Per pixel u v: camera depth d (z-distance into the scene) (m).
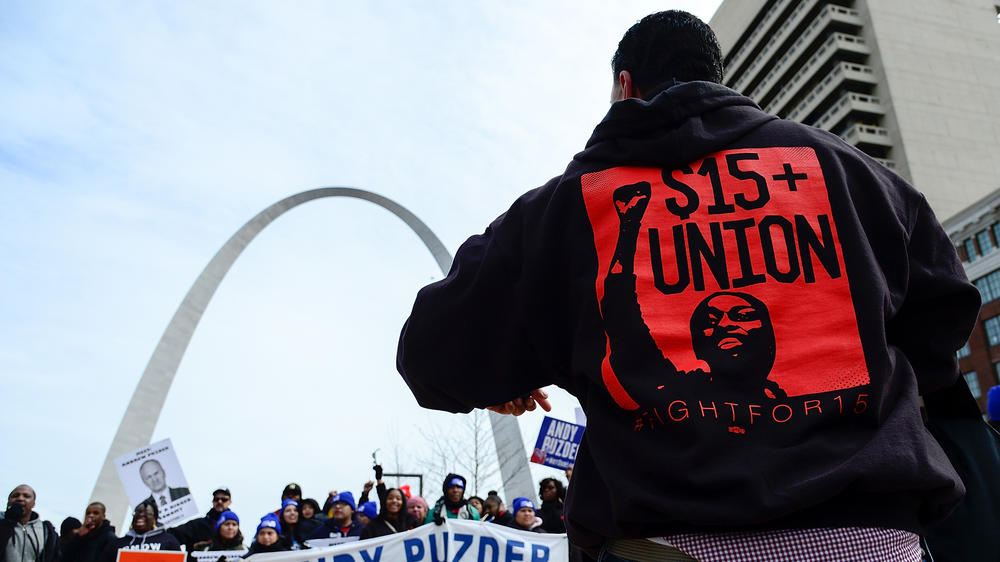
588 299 1.26
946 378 1.30
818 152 1.32
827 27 57.59
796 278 1.20
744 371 1.12
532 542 7.80
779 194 1.26
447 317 1.43
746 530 1.04
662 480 1.08
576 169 1.40
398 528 8.95
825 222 1.24
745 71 67.00
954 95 55.41
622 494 1.10
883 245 1.27
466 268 1.44
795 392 1.11
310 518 10.45
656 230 1.26
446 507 9.29
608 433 1.17
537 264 1.34
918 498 1.11
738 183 1.28
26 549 8.17
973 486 1.41
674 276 1.22
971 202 52.50
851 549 1.03
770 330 1.16
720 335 1.16
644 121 1.35
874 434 1.10
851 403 1.10
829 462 1.05
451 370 1.44
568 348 1.34
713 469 1.05
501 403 1.49
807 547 1.03
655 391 1.13
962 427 1.46
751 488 1.02
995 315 39.47
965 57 57.06
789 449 1.06
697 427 1.08
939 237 1.34
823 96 56.53
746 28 65.69
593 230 1.31
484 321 1.41
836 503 1.05
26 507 8.31
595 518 1.17
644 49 1.55
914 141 53.09
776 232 1.23
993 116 55.38
